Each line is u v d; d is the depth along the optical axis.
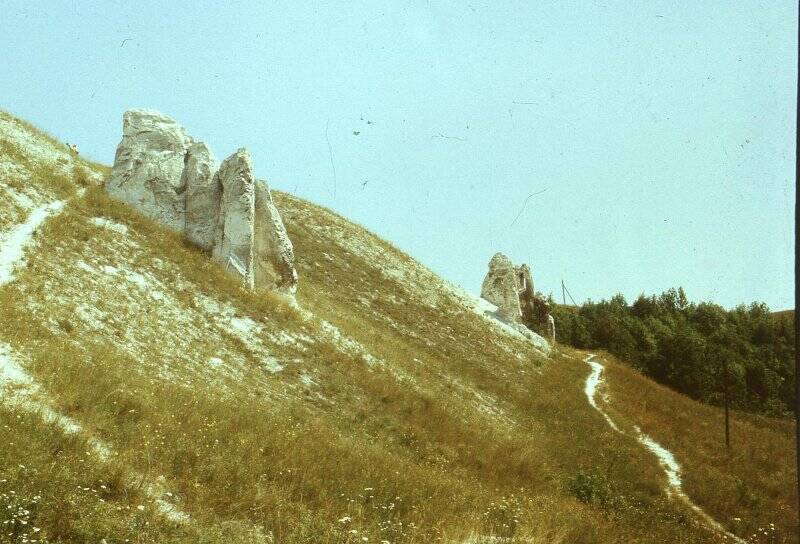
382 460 19.39
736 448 40.72
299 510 13.63
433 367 36.00
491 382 38.78
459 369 38.62
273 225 31.44
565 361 50.16
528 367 44.91
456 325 45.78
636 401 45.69
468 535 14.81
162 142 31.67
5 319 18.22
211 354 23.47
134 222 28.81
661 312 86.62
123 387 16.67
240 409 18.89
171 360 21.59
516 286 53.03
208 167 31.22
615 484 28.17
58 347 17.95
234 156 30.53
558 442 33.47
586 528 18.23
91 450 13.31
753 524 26.64
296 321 28.77
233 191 30.14
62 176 29.80
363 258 49.50
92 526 10.71
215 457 14.45
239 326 26.23
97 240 26.19
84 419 14.65
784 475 35.94
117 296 23.56
